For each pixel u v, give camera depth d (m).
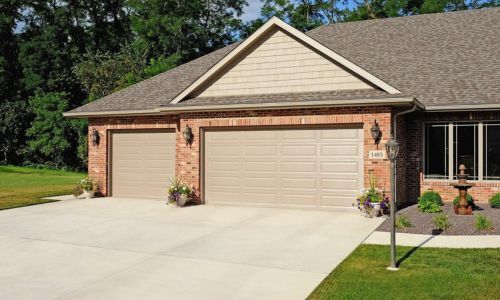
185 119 15.72
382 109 13.10
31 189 22.98
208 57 21.70
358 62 18.22
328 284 6.98
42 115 43.91
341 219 12.49
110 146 18.22
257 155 14.97
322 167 14.09
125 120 17.75
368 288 6.75
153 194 17.45
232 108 14.46
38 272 7.86
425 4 34.44
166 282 7.26
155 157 17.44
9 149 44.84
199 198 15.57
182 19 45.88
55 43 48.41
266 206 14.83
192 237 10.45
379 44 19.70
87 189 17.77
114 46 53.06
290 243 9.75
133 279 7.43
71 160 45.03
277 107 14.00
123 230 11.31
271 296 6.57
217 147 15.54
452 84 15.39
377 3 38.31
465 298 6.29
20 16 50.53
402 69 17.09
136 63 42.41
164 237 10.49
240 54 15.34
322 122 13.84
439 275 7.33
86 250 9.36
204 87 15.84
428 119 15.51
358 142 13.63
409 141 15.80
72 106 47.84
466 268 7.70
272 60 14.97
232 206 15.15
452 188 15.23
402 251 8.91
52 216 13.47
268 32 15.01
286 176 14.57
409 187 15.79
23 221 12.66
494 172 14.89
